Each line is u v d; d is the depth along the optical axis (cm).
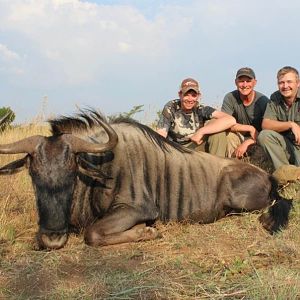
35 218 559
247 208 595
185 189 574
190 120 698
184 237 501
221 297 348
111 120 572
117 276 388
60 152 467
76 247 471
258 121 761
